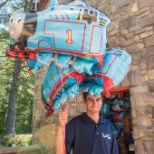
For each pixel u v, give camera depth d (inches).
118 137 145.1
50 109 61.8
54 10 53.9
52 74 59.4
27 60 62.3
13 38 49.6
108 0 164.2
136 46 135.8
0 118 850.1
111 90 142.9
